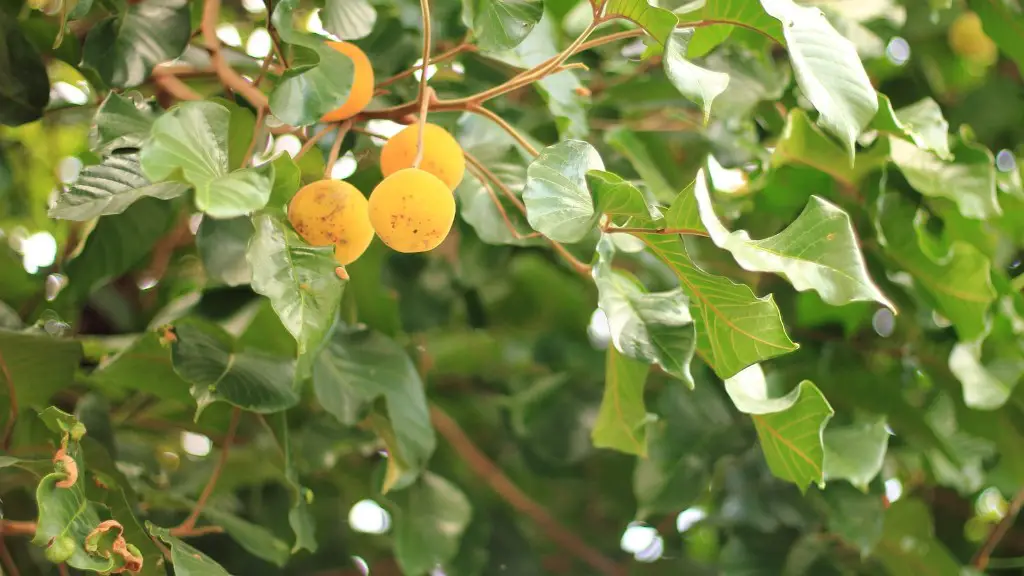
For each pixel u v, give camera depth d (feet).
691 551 6.19
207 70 4.28
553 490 6.19
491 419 6.12
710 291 3.72
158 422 4.56
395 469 4.35
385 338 4.40
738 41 4.46
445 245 5.34
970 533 6.09
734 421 4.93
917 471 5.56
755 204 4.66
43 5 4.27
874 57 4.74
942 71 5.40
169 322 4.13
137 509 4.33
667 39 3.60
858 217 4.56
